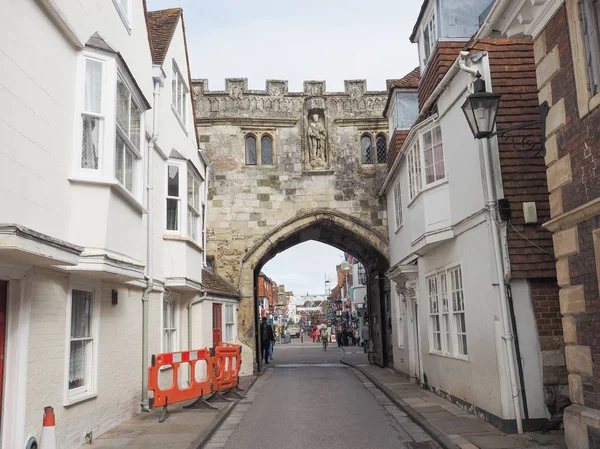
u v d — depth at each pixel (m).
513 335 8.70
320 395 13.98
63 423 7.38
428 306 13.57
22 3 6.23
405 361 16.86
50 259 6.05
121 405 9.71
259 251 21.27
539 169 9.21
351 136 22.03
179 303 14.16
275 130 21.95
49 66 6.92
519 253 8.88
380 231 21.33
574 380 6.68
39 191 6.58
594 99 6.01
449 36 13.33
